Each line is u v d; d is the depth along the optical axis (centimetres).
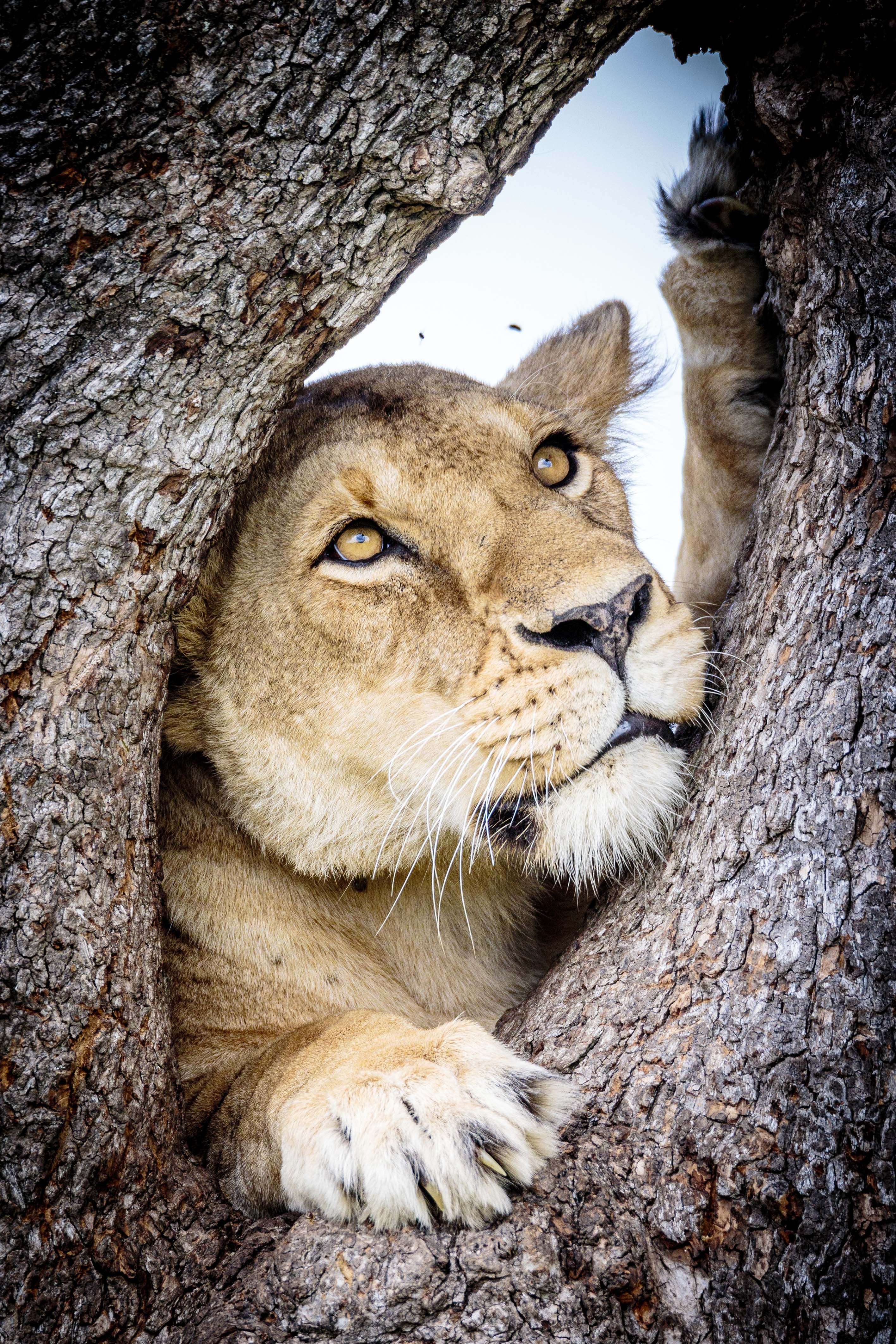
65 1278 398
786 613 507
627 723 563
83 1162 411
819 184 509
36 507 415
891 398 475
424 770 602
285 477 639
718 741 533
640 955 495
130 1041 438
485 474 618
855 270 489
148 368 426
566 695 561
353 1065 472
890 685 458
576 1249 409
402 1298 394
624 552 595
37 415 412
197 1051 595
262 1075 520
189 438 445
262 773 634
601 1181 427
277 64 407
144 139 404
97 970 426
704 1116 433
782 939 450
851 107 491
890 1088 419
